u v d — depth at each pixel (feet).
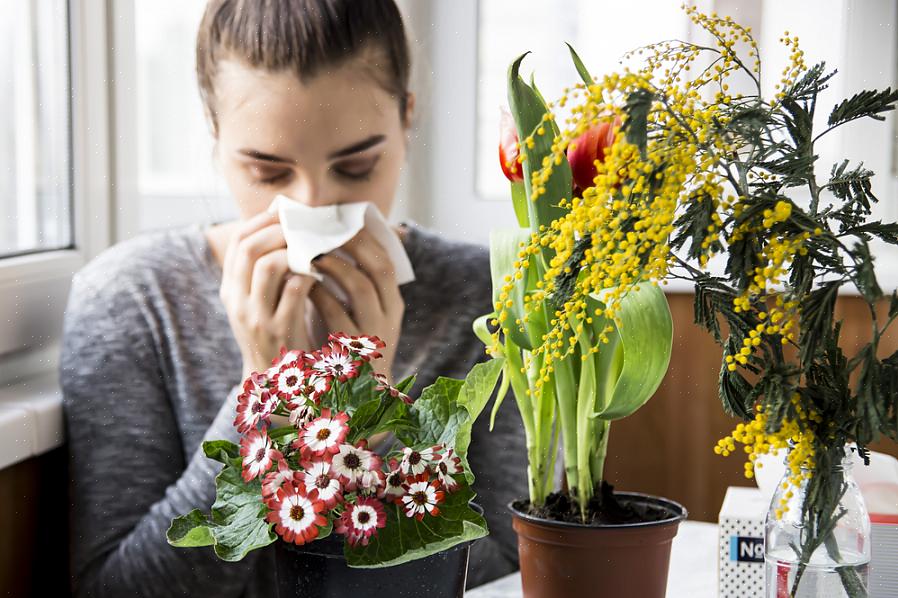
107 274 4.13
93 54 4.32
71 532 3.98
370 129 4.17
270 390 2.50
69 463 3.96
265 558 4.05
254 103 4.11
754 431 2.21
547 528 2.57
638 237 2.21
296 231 4.09
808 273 2.19
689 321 4.62
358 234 4.16
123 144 4.47
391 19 4.17
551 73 4.93
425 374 4.24
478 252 4.32
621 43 4.87
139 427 4.03
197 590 3.94
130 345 4.08
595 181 2.24
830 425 2.23
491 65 4.86
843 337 4.38
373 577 2.40
